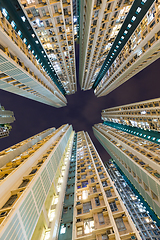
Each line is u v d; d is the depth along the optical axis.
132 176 58.78
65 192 46.75
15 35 36.94
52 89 83.75
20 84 49.59
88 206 33.47
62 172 53.78
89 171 49.81
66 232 31.95
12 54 36.09
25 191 23.80
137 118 78.06
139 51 50.12
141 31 42.66
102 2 40.69
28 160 36.22
